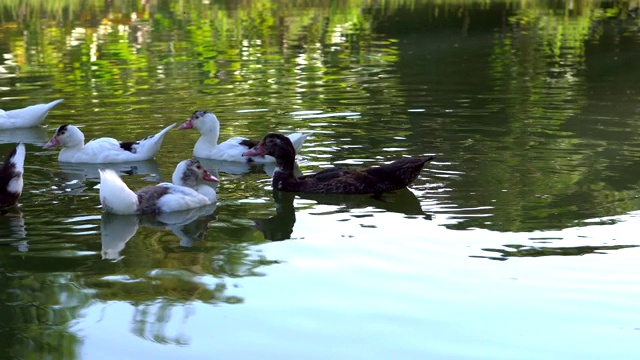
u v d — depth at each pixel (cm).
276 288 712
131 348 610
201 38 2355
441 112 1408
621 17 2709
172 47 2192
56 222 901
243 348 609
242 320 653
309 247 810
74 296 700
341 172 1023
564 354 596
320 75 1788
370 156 1141
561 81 1684
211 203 981
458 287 707
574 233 823
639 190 960
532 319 648
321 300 687
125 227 884
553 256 766
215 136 1210
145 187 970
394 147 1184
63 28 2519
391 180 1001
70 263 775
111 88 1672
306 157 1144
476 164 1088
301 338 622
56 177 1097
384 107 1455
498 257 767
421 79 1728
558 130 1266
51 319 657
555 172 1042
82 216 921
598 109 1413
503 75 1762
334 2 3162
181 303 685
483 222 864
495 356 594
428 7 2992
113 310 671
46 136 1350
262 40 2317
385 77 1752
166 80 1747
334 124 1334
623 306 667
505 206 914
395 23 2634
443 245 802
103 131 1320
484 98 1523
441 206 924
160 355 597
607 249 779
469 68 1856
